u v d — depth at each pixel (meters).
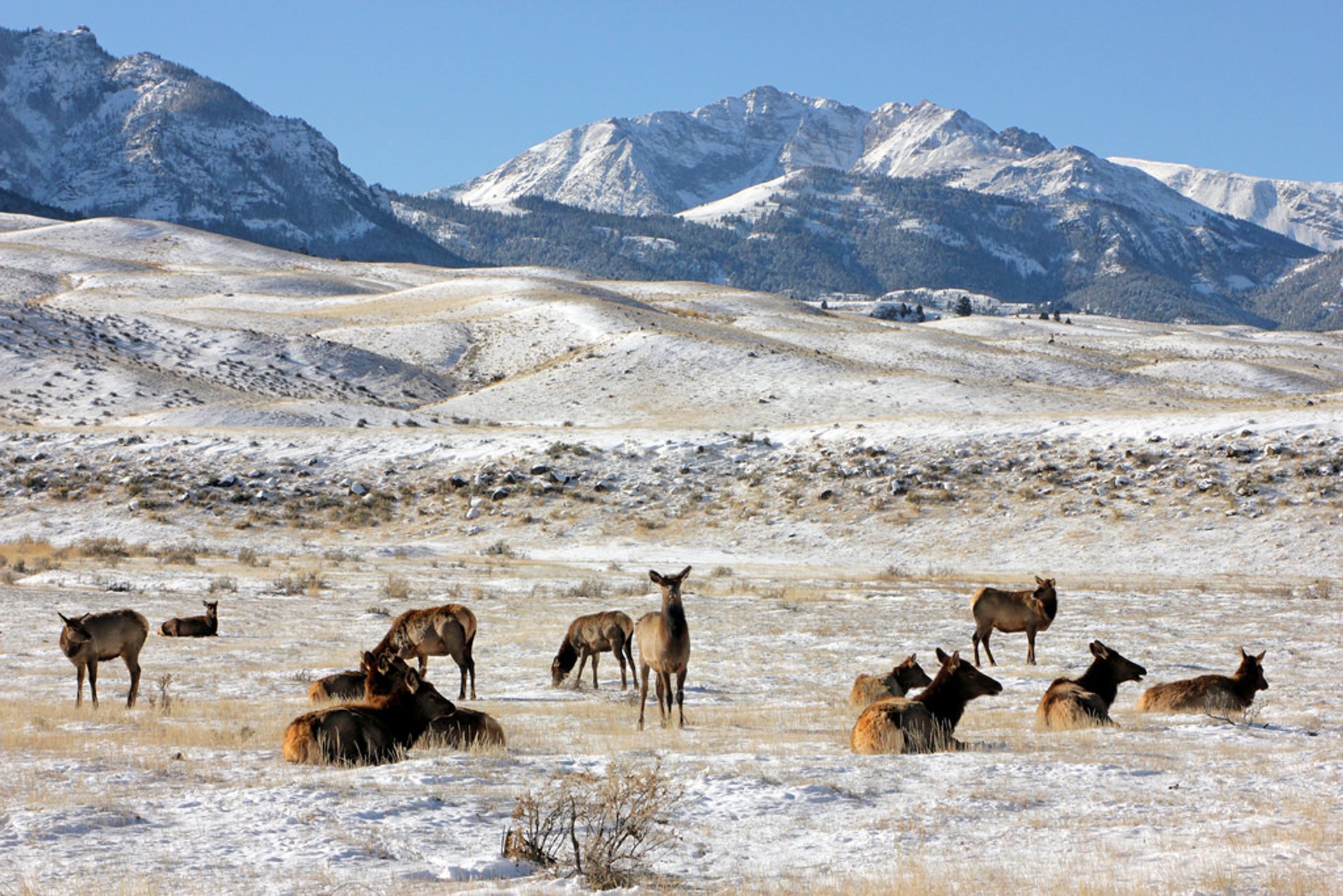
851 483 83.44
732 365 157.50
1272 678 28.77
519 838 12.23
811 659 34.84
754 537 77.44
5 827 13.16
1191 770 16.27
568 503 84.50
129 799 14.79
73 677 31.06
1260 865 11.28
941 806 14.27
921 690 27.77
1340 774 15.69
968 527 75.12
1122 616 45.09
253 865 11.80
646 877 11.41
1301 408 88.25
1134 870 11.24
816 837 13.14
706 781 15.89
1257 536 68.75
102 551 71.25
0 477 88.00
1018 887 10.70
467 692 29.00
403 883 11.16
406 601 51.59
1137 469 79.94
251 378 155.00
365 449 95.62
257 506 84.88
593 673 30.53
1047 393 149.38
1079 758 17.16
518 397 151.00
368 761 17.78
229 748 19.05
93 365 142.12
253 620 45.03
